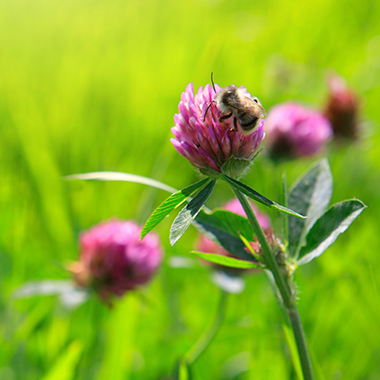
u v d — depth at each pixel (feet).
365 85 2.64
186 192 0.82
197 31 3.37
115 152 2.11
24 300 1.29
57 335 1.17
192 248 1.63
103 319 1.28
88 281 1.20
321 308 1.21
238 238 0.88
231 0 3.74
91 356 1.17
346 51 3.10
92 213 1.77
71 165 2.01
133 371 1.18
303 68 2.81
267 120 1.68
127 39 3.27
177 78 2.70
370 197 1.86
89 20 3.58
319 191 0.89
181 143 0.83
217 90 0.84
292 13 3.53
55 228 1.59
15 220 1.55
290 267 0.84
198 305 1.37
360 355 1.16
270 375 1.09
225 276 1.19
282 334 1.15
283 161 1.64
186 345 1.20
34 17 3.68
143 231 0.80
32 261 1.50
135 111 2.28
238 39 3.23
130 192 1.85
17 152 1.87
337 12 3.48
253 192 0.80
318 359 1.16
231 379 1.18
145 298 1.24
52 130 2.16
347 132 1.92
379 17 3.40
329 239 0.84
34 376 1.14
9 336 1.19
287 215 0.86
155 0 3.73
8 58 3.05
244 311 1.35
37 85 2.60
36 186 1.71
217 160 0.82
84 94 2.45
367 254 1.24
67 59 2.97
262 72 2.90
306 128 1.63
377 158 2.13
